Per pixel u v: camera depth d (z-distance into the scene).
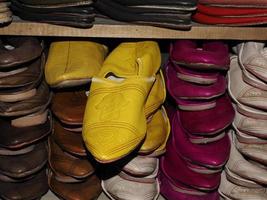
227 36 0.75
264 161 0.81
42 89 0.81
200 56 0.73
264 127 0.80
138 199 0.81
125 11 0.71
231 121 0.81
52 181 0.87
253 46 0.78
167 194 0.88
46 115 0.83
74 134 0.83
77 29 0.73
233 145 0.87
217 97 0.81
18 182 0.85
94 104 0.73
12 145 0.78
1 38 0.81
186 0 0.68
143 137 0.71
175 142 0.85
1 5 0.68
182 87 0.80
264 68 0.75
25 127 0.80
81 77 0.73
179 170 0.85
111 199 0.87
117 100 0.71
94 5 0.72
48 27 0.73
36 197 0.85
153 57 0.79
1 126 0.81
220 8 0.72
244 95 0.80
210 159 0.80
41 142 0.86
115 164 0.79
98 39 0.86
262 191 0.85
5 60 0.70
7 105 0.76
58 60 0.78
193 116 0.82
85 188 0.86
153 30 0.73
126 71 0.77
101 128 0.69
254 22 0.72
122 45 0.82
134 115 0.70
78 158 0.84
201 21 0.74
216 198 0.88
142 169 0.78
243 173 0.83
